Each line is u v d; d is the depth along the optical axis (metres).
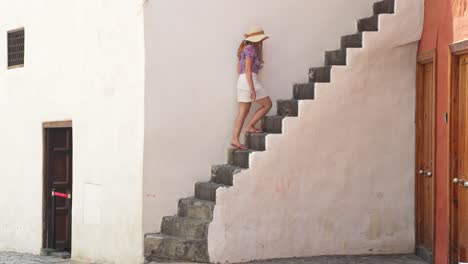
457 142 9.33
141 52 10.54
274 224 10.30
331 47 11.38
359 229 10.64
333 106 10.45
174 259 10.14
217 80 10.85
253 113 11.05
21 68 13.97
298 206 10.40
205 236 10.01
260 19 11.07
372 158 10.64
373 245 10.69
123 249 11.01
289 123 10.31
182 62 10.67
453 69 9.34
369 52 10.51
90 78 12.00
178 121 10.66
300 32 11.27
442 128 9.61
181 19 10.66
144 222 10.52
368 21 11.16
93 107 11.91
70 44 12.57
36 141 13.56
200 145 10.78
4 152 14.42
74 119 12.46
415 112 10.73
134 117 10.76
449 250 9.28
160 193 10.59
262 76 11.09
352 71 10.50
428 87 10.46
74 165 12.44
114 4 11.30
